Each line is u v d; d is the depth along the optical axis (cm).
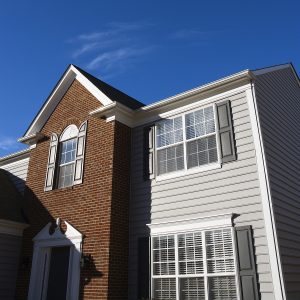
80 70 1396
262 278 809
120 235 1073
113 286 1005
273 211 848
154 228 1048
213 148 1010
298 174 1120
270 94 1114
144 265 1030
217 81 1024
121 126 1204
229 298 845
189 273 933
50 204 1260
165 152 1117
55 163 1320
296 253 912
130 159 1199
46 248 1220
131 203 1138
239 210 897
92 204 1127
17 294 1215
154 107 1170
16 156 1642
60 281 1141
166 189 1067
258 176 895
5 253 1252
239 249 859
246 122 962
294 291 836
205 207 963
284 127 1138
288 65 1302
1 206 1313
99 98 1273
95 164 1178
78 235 1115
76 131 1307
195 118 1080
